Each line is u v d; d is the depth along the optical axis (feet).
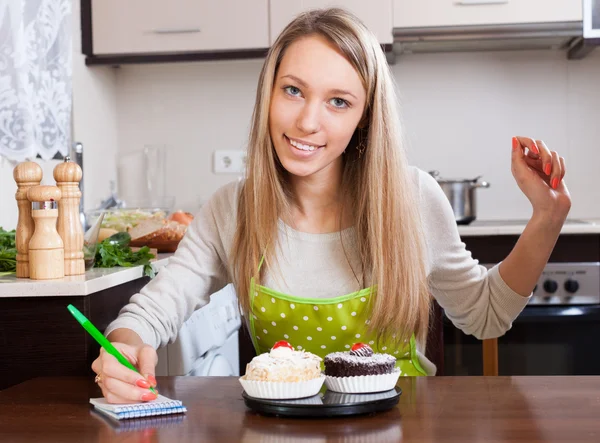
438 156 11.20
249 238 4.90
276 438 3.02
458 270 5.11
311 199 4.95
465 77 11.14
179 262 5.17
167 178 11.44
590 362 9.14
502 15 9.85
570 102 11.04
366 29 4.62
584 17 9.80
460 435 3.00
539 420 3.19
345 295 4.79
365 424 3.19
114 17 10.20
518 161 4.81
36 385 4.02
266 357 3.64
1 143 7.34
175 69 11.40
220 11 10.11
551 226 4.77
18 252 5.40
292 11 10.02
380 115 4.67
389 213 4.72
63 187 5.45
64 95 8.64
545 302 9.20
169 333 4.93
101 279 5.30
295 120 4.45
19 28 7.44
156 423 3.26
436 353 8.90
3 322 5.16
